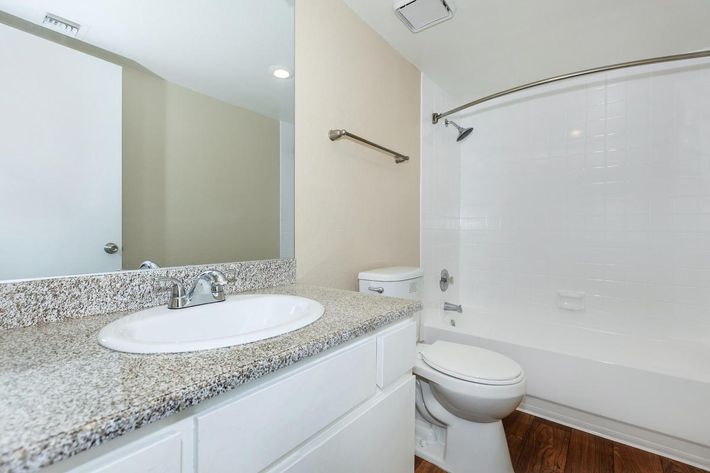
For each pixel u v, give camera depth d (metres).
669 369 1.45
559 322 2.29
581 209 2.22
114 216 0.82
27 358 0.51
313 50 1.34
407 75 1.98
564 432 1.60
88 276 0.76
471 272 2.67
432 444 1.49
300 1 1.29
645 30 1.67
